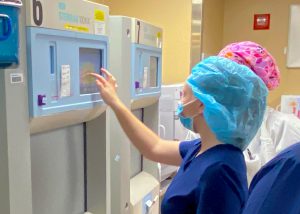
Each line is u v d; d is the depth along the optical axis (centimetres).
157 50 199
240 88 118
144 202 188
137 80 172
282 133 274
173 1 290
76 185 138
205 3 299
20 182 95
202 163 117
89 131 142
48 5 101
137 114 206
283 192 78
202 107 123
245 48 139
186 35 289
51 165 121
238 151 121
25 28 94
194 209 115
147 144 158
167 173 237
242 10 375
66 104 113
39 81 99
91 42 126
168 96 248
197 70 123
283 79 367
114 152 162
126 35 158
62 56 110
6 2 84
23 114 95
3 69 88
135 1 302
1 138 90
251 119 122
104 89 136
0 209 93
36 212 114
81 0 118
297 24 356
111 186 163
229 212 108
